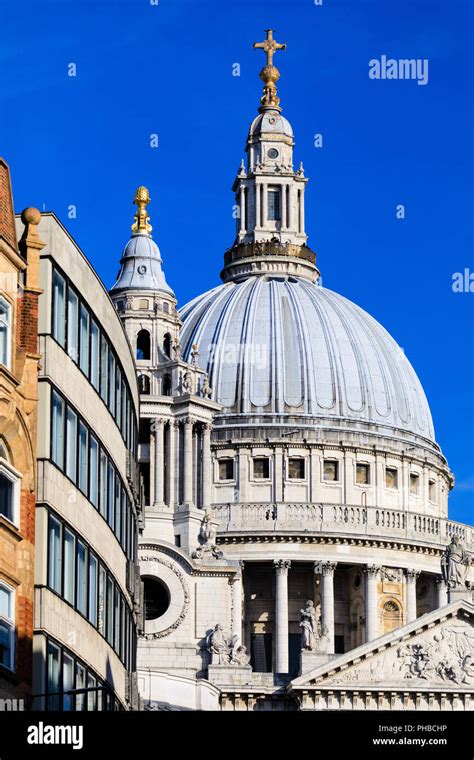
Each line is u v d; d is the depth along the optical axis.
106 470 81.12
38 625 67.88
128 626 90.81
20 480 67.25
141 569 163.00
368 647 162.25
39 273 70.62
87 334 77.38
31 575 67.56
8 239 67.38
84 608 74.94
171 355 182.62
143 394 179.25
